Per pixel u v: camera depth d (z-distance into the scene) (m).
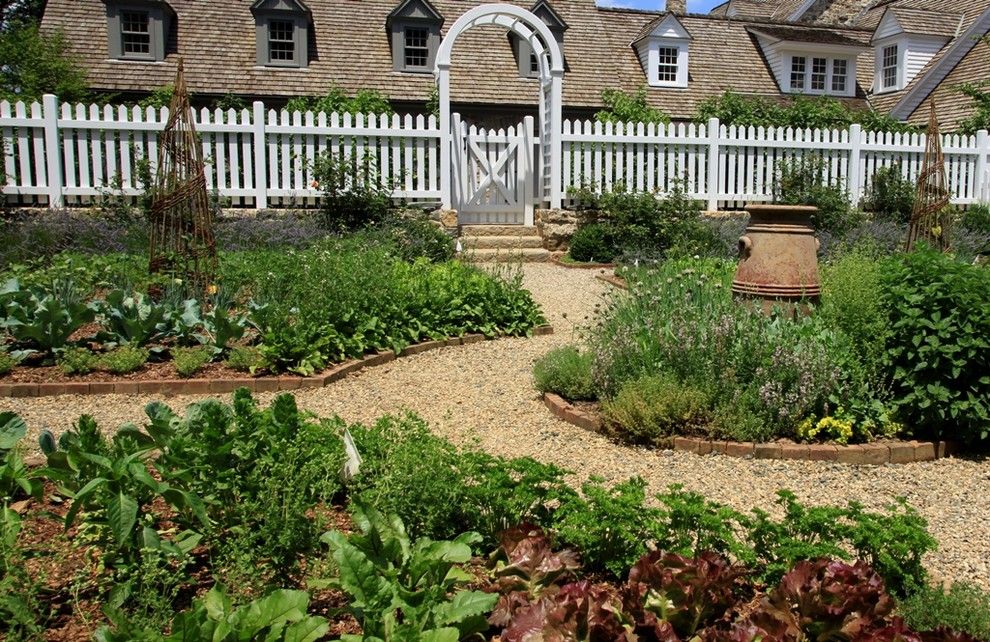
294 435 3.37
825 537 3.02
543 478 3.18
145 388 5.80
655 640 2.63
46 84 15.34
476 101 18.16
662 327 5.87
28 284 7.16
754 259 6.81
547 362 6.05
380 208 12.55
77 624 2.57
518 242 13.98
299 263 8.06
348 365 6.57
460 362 7.07
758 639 2.50
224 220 11.34
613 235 13.15
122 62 17.17
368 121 12.91
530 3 20.70
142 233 10.02
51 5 17.84
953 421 5.06
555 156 13.94
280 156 12.77
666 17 20.80
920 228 12.02
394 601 2.41
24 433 3.35
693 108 20.59
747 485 4.43
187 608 2.67
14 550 2.63
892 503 4.26
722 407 5.09
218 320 6.35
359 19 19.50
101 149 11.88
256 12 17.69
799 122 18.52
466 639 2.59
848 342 5.56
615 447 4.96
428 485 3.09
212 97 17.22
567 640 2.45
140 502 2.96
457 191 14.27
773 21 24.27
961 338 4.85
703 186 14.54
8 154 11.59
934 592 2.91
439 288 8.08
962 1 24.36
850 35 24.81
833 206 13.80
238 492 3.02
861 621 2.59
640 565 2.75
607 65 20.06
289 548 2.80
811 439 5.03
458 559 2.66
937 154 11.81
